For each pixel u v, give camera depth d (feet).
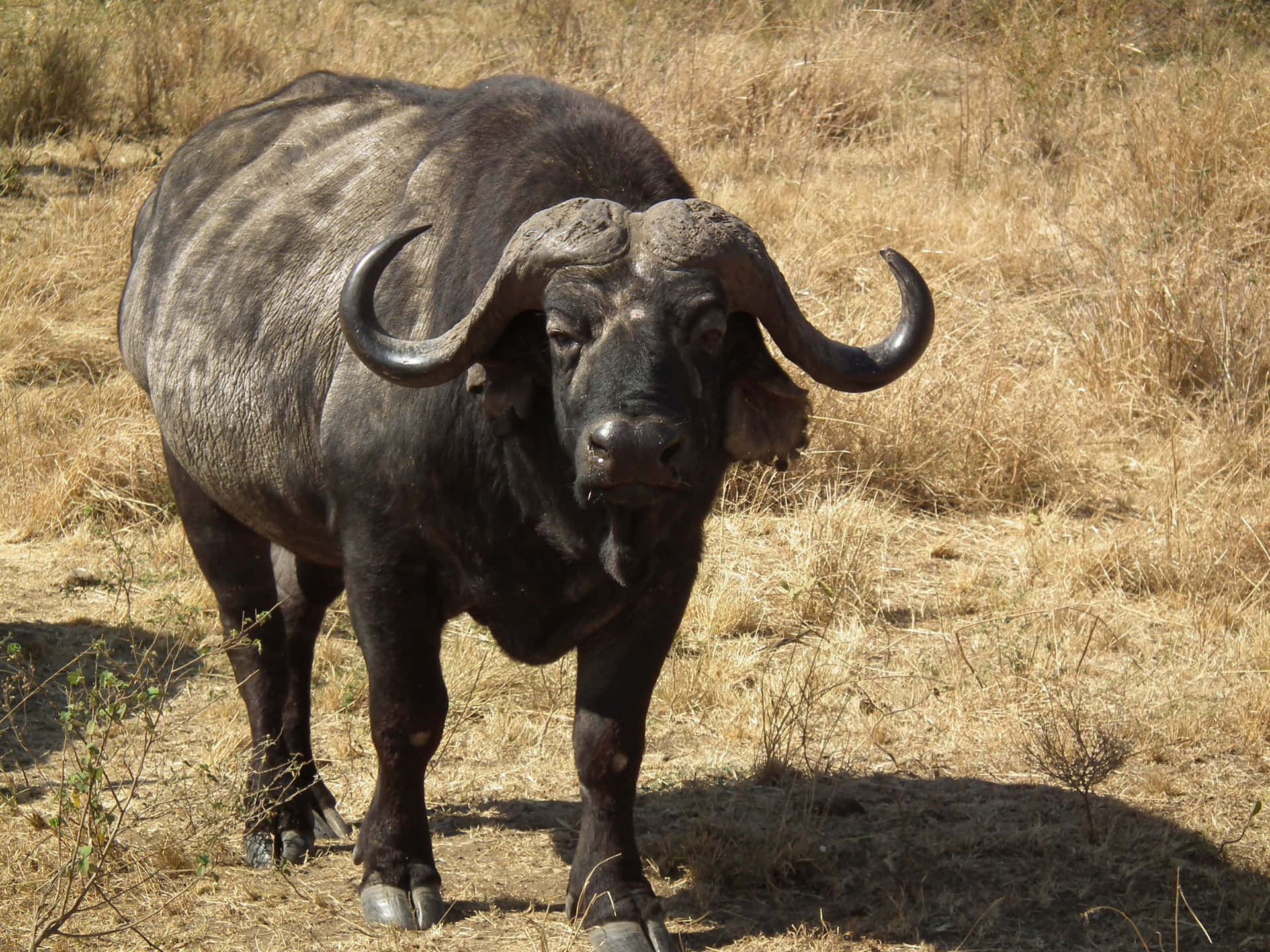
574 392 25.67
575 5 112.47
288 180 35.70
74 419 62.44
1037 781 38.93
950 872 34.17
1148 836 35.78
